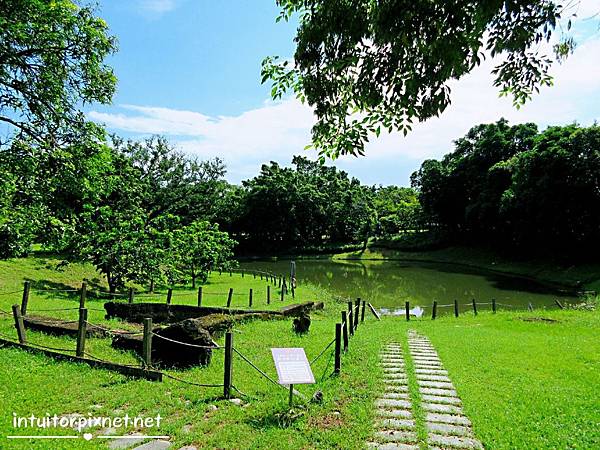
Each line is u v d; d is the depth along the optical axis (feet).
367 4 14.67
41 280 63.62
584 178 104.99
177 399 21.72
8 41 43.52
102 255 66.28
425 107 14.30
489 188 147.33
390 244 205.16
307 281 115.75
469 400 21.90
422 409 20.70
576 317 54.90
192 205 148.77
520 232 126.00
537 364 29.94
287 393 23.12
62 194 56.65
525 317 55.93
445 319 59.36
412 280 119.44
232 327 39.11
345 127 16.88
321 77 16.43
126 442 17.06
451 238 187.01
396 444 17.06
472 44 12.98
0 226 47.80
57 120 49.60
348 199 228.84
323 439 17.40
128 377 25.04
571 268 110.83
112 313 45.55
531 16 12.23
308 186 221.05
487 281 114.01
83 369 26.07
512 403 21.54
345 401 22.00
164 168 141.08
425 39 13.00
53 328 35.24
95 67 50.26
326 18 15.29
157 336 26.86
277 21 17.74
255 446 16.76
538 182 111.45
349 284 112.16
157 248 73.61
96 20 49.37
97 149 52.65
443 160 196.85
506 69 14.93
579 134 104.63
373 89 14.85
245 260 193.06
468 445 16.97
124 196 93.56
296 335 39.47
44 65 47.91
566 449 16.33
